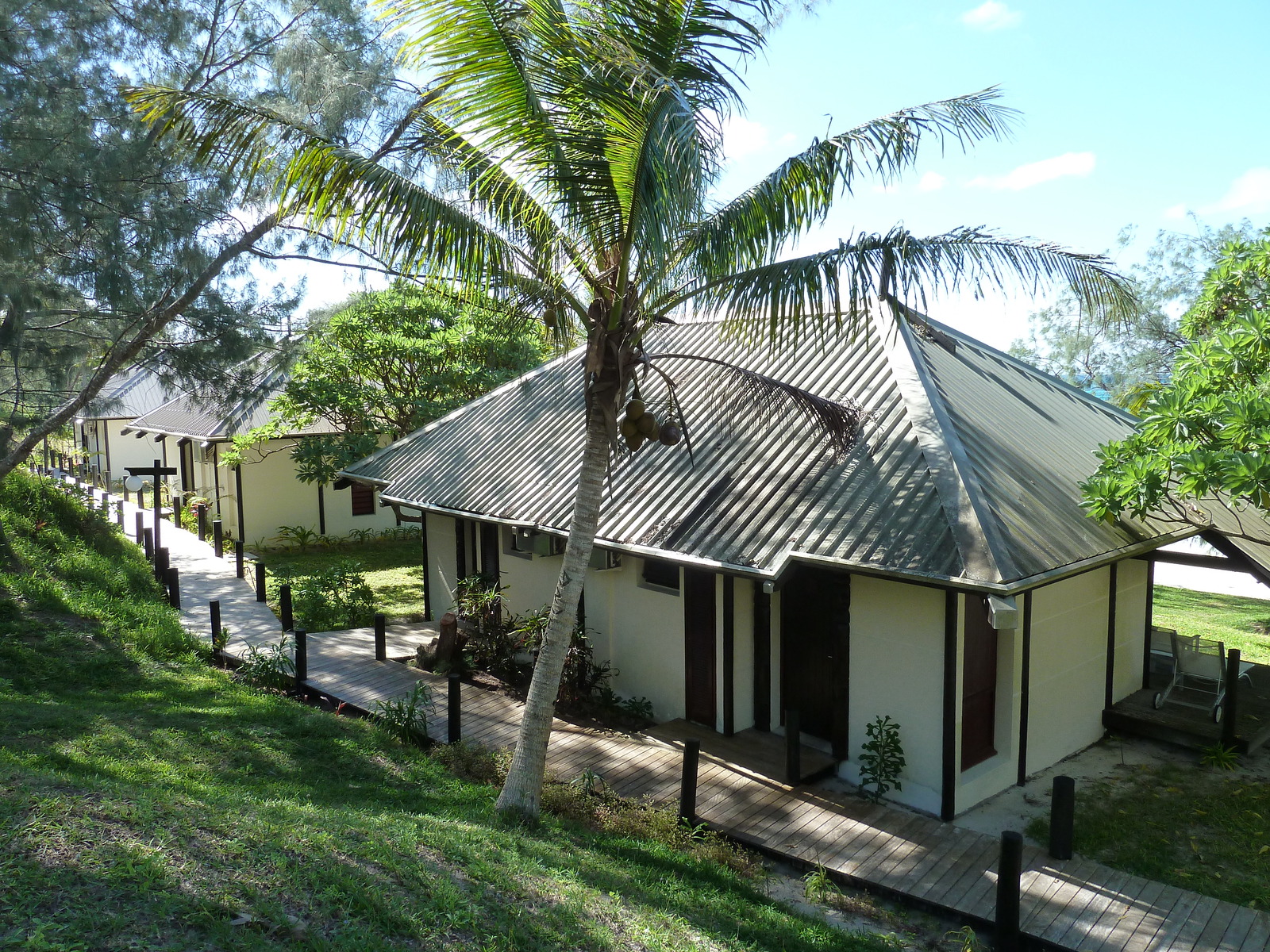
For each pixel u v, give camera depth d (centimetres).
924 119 712
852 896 713
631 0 709
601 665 1179
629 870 670
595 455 750
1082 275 752
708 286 767
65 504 1878
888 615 877
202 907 414
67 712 882
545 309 786
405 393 2138
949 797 827
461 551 1469
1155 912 670
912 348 1119
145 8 1289
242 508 2295
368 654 1340
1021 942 641
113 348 1379
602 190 695
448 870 540
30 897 390
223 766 803
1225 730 976
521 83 667
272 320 1509
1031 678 931
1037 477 974
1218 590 2089
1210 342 962
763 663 1025
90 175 1184
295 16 1388
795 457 1009
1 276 1156
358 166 695
